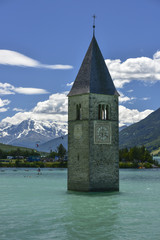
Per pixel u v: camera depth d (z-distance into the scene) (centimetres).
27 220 5762
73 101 8756
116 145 8694
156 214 6294
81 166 8469
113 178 8619
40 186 11162
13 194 8844
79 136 8531
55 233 5000
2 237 4803
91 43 8962
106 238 4797
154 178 16362
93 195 8200
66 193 8644
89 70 8612
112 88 8781
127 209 6725
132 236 4906
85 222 5647
